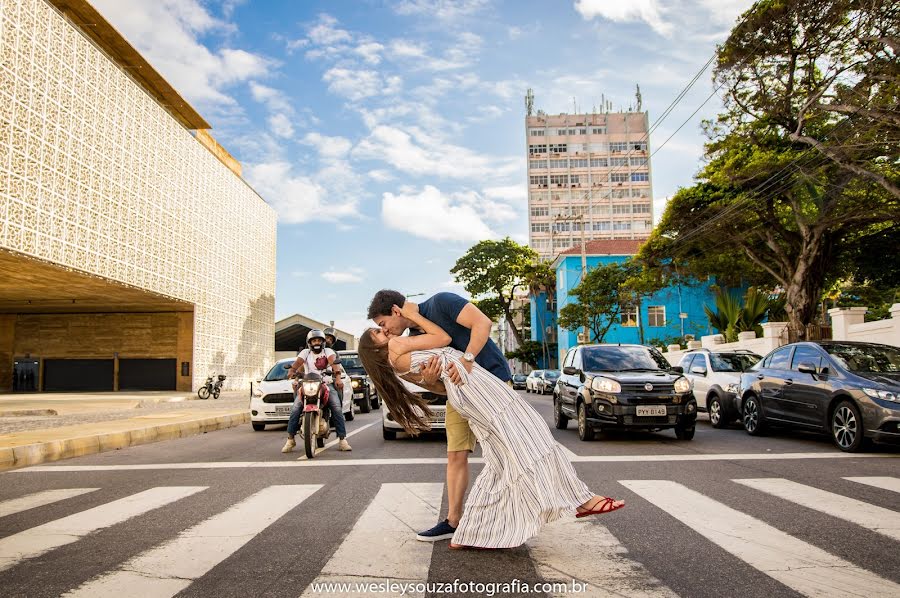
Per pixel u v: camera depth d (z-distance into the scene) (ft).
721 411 42.42
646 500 17.84
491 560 12.28
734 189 78.59
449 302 13.16
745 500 17.79
